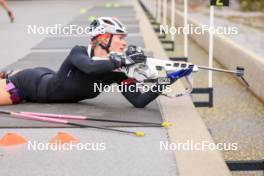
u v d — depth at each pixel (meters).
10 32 46.66
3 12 73.25
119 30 17.83
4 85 19.06
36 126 16.55
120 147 14.77
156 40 38.94
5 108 18.77
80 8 80.69
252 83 28.11
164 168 13.24
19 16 65.31
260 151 19.64
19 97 19.25
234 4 109.25
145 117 17.58
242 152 19.56
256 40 54.34
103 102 19.64
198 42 46.94
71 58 18.00
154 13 62.56
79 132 16.09
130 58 17.34
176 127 16.55
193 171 12.97
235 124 22.91
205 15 90.88
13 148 14.75
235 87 29.95
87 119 17.14
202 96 27.62
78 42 38.19
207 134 15.88
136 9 74.69
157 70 17.62
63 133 15.33
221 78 32.53
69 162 13.66
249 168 15.10
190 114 18.08
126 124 16.80
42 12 72.38
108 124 16.75
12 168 13.30
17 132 16.06
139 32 44.69
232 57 32.97
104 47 17.81
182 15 56.62
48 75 19.34
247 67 29.09
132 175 12.80
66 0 109.69
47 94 18.98
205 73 34.28
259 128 22.39
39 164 13.55
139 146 14.86
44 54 32.75
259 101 26.75
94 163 13.59
